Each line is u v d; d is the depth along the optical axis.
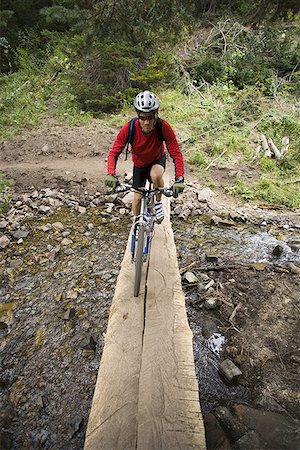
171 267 4.49
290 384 3.63
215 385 3.65
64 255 5.66
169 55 11.40
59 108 10.78
